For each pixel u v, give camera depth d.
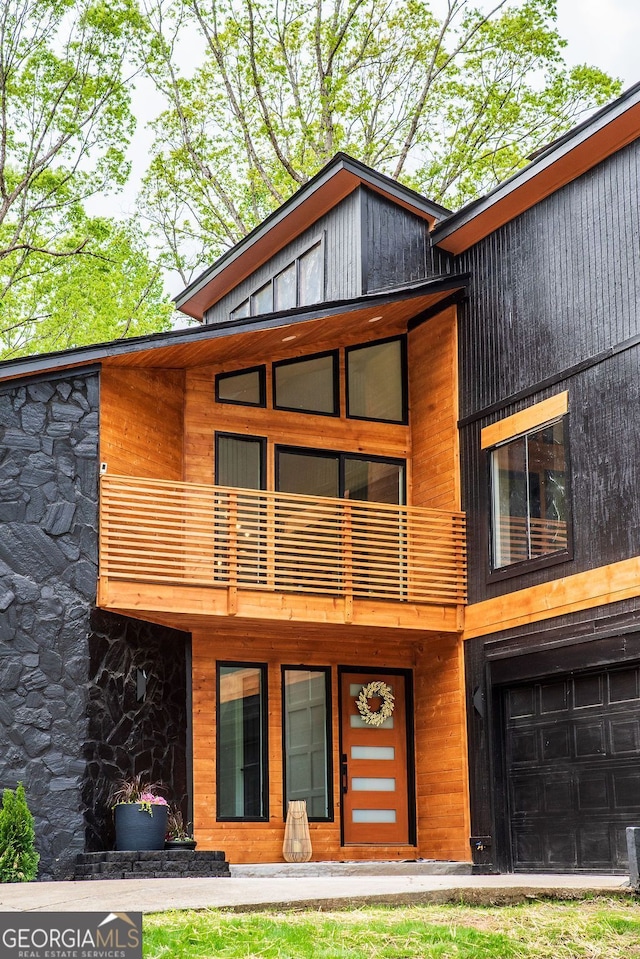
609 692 13.12
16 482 13.11
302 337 16.00
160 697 14.38
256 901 8.10
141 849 12.95
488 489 15.44
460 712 15.45
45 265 25.98
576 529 13.72
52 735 12.74
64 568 13.20
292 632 15.56
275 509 16.08
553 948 7.45
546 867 13.70
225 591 14.11
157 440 14.99
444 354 16.64
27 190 24.77
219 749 15.02
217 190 26.69
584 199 14.18
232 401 16.05
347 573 14.96
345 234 17.17
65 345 27.22
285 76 26.00
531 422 14.70
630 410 13.09
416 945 7.25
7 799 11.93
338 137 26.12
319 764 15.80
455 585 15.62
